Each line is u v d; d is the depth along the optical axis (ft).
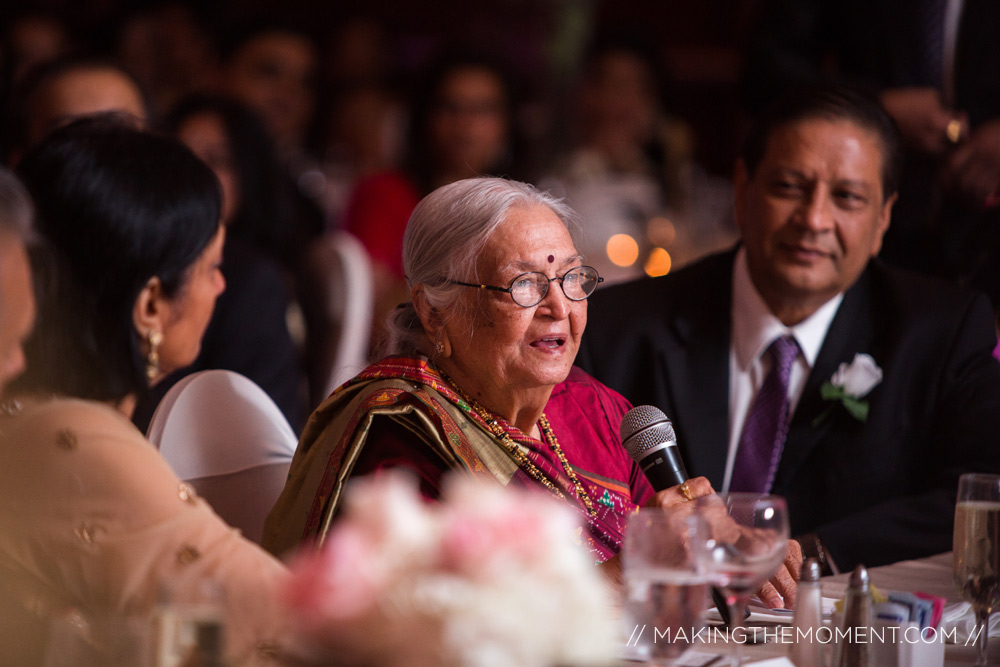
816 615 12.29
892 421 22.72
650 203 45.03
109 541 11.57
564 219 17.13
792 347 23.15
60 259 12.40
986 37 29.45
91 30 54.80
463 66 48.37
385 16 74.23
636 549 10.38
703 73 70.69
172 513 11.78
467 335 16.52
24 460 11.76
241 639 11.42
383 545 7.44
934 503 21.50
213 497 17.29
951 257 26.40
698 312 23.57
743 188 23.58
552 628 7.33
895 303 23.49
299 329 32.65
